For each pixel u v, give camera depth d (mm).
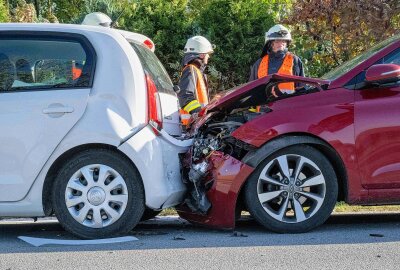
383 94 10016
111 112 9688
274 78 10180
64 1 27281
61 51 9938
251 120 10039
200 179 10148
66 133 9648
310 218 9969
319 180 9961
